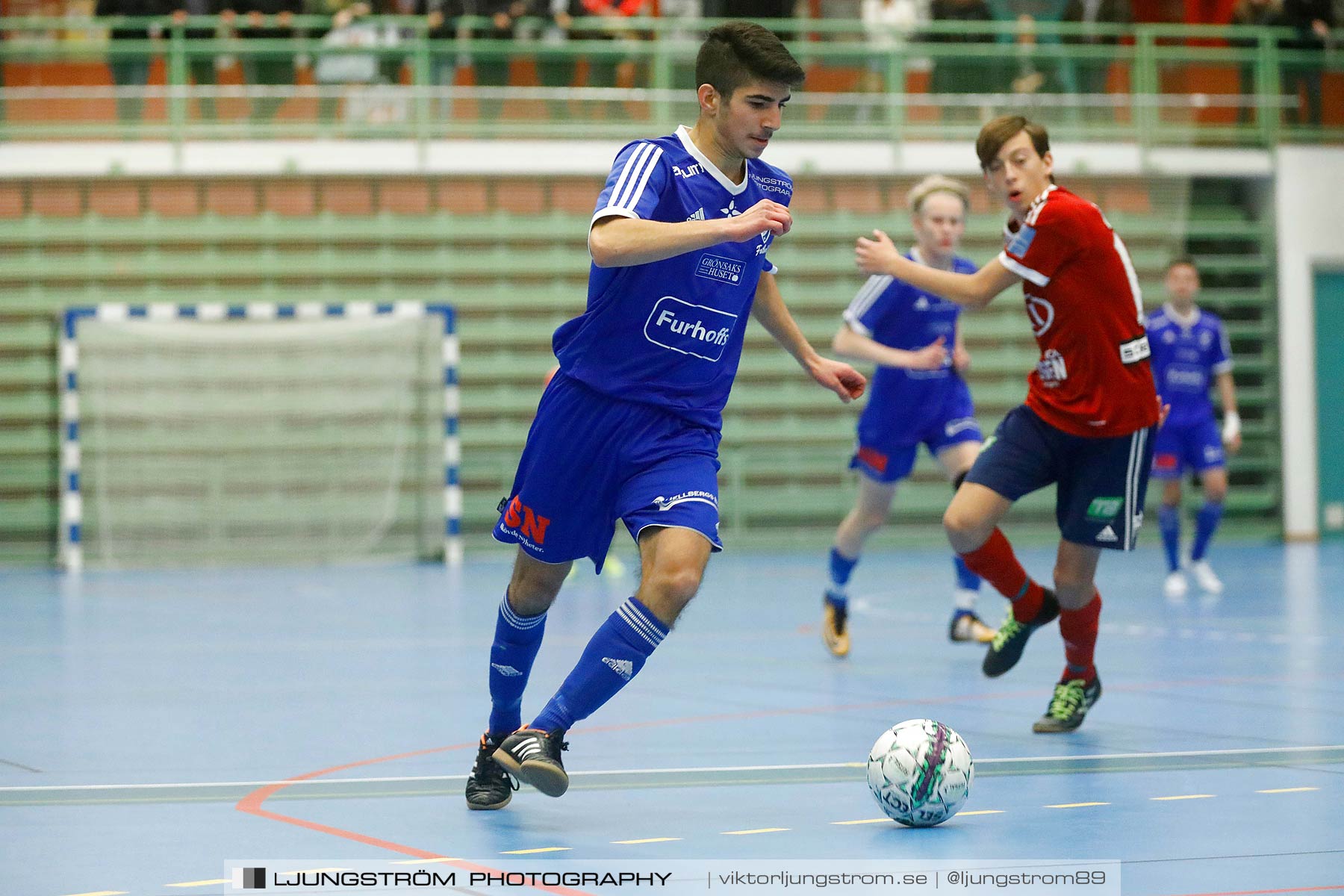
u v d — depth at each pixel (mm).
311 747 16656
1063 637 17406
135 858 11117
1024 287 17328
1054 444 17406
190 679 22969
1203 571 38031
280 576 47344
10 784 14367
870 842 11547
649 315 12484
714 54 12492
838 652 25266
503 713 13242
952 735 12305
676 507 12297
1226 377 37875
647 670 23609
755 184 13039
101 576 47938
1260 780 14008
